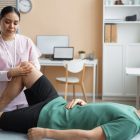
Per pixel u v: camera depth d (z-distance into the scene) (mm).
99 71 5355
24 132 2092
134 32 5246
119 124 1835
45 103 2139
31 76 2277
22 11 5297
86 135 1810
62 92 5453
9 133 2092
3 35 2363
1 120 2098
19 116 2078
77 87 5426
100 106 1975
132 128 1844
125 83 5082
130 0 5090
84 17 5266
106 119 1900
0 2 5199
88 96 5438
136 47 4988
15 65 2381
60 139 1844
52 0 5273
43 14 5320
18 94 2330
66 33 5340
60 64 4871
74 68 4578
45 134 1860
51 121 1987
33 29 5367
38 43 5352
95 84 5316
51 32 5355
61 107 2078
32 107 2133
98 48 5312
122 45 5000
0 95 2340
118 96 5148
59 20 5312
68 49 5172
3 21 2293
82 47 5344
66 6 5270
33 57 2473
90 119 1938
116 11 5211
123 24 5246
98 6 5207
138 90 4098
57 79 4816
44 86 2281
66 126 1974
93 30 5281
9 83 2287
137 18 5172
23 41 2449
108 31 5059
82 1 5230
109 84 5121
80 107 2031
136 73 3900
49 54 5371
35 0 5281
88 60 5012
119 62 5047
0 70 2352
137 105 4125
